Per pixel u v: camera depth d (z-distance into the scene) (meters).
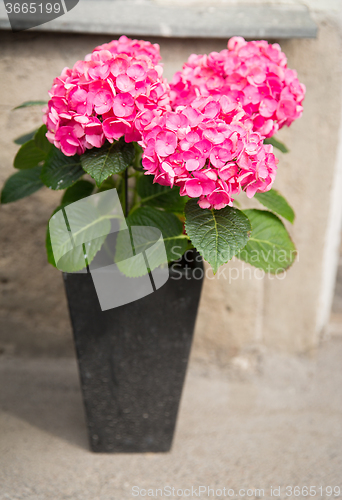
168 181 0.83
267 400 1.46
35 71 1.24
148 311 1.05
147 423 1.20
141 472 1.19
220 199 0.84
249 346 1.58
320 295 1.51
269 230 1.01
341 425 1.35
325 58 1.23
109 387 1.14
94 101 0.84
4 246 1.44
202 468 1.20
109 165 0.87
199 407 1.42
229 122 0.88
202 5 1.22
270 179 0.86
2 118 1.29
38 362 1.59
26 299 1.52
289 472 1.19
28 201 1.38
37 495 1.11
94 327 1.06
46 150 1.03
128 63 0.85
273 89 0.93
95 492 1.12
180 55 1.23
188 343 1.10
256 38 1.21
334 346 1.68
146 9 1.19
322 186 1.37
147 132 0.83
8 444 1.26
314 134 1.31
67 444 1.27
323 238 1.43
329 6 1.19
